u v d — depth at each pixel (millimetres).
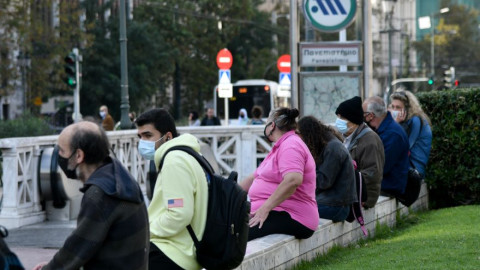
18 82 64500
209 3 77438
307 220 9562
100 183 5453
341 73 18797
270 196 9445
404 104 15172
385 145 13312
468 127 16000
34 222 14336
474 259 9680
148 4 74562
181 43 75562
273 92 55594
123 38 31812
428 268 9258
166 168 7051
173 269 7086
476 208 14844
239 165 20875
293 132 9656
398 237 12141
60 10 57156
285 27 94500
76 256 5391
